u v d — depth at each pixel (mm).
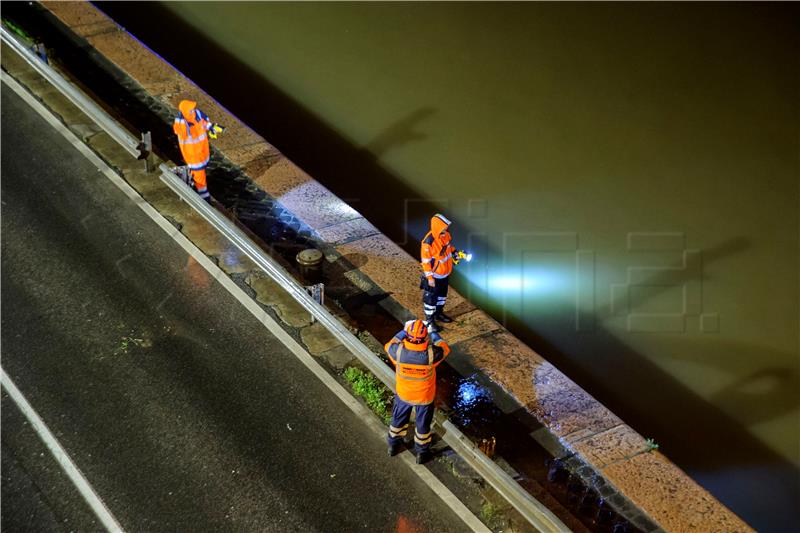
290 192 14602
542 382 11336
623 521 9766
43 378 11242
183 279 12859
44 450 10336
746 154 17266
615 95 18750
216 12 20938
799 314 13898
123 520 9609
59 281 12695
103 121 14695
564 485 10102
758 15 21531
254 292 12719
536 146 17281
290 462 10289
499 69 19422
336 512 9750
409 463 10344
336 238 13680
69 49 17828
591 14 21500
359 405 11055
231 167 15055
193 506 9773
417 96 18469
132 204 14211
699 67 19703
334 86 18625
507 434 10641
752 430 12125
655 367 12992
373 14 21266
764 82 19281
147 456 10305
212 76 18641
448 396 11070
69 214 13938
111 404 10922
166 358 11578
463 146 17188
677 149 17328
